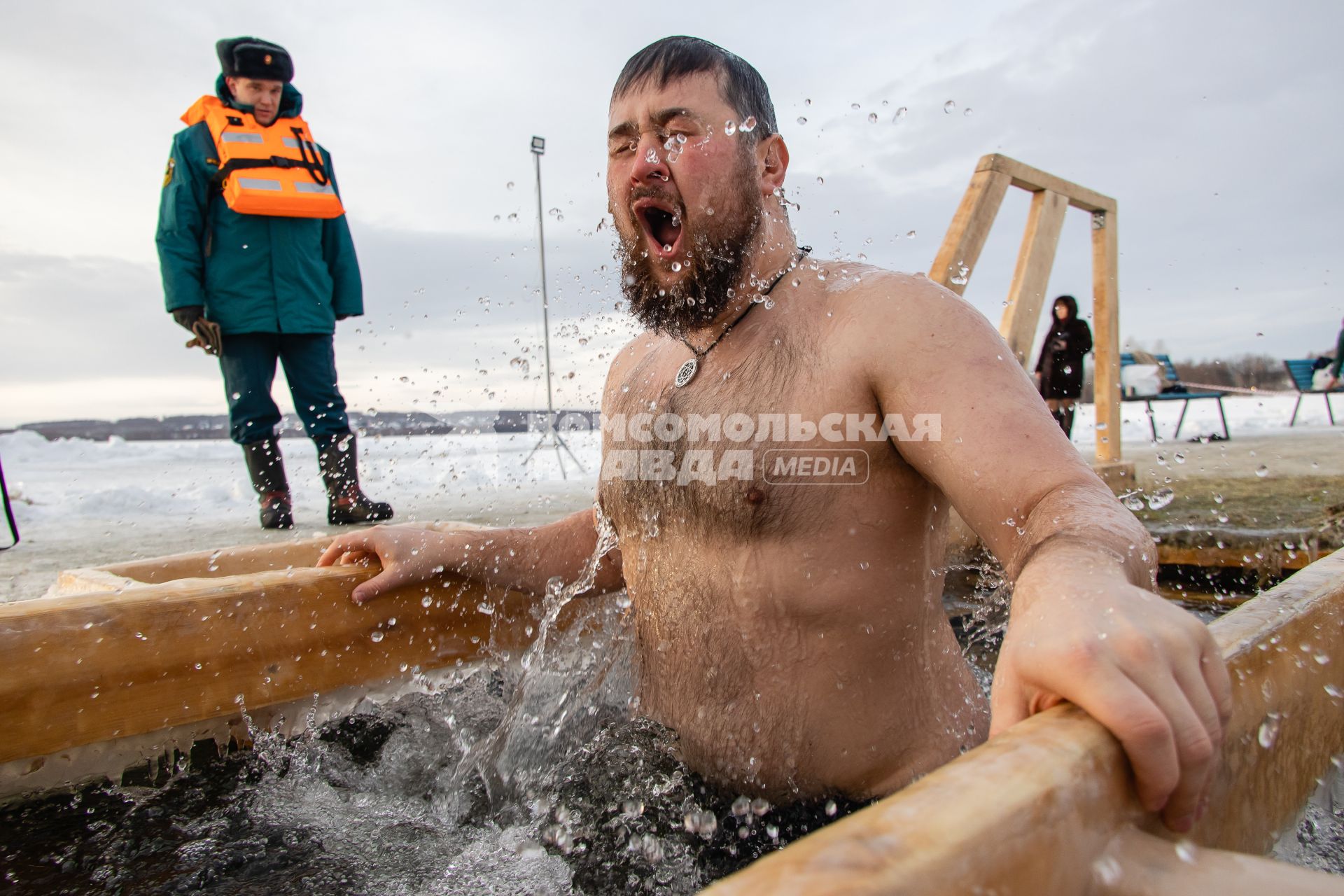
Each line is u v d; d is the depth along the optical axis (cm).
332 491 357
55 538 323
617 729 105
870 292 95
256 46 344
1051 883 34
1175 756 42
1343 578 83
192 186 339
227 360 346
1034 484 74
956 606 190
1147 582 60
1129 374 766
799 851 28
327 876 80
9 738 94
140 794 99
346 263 378
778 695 94
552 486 512
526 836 88
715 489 96
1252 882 36
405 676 124
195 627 106
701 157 100
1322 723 73
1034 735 40
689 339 107
